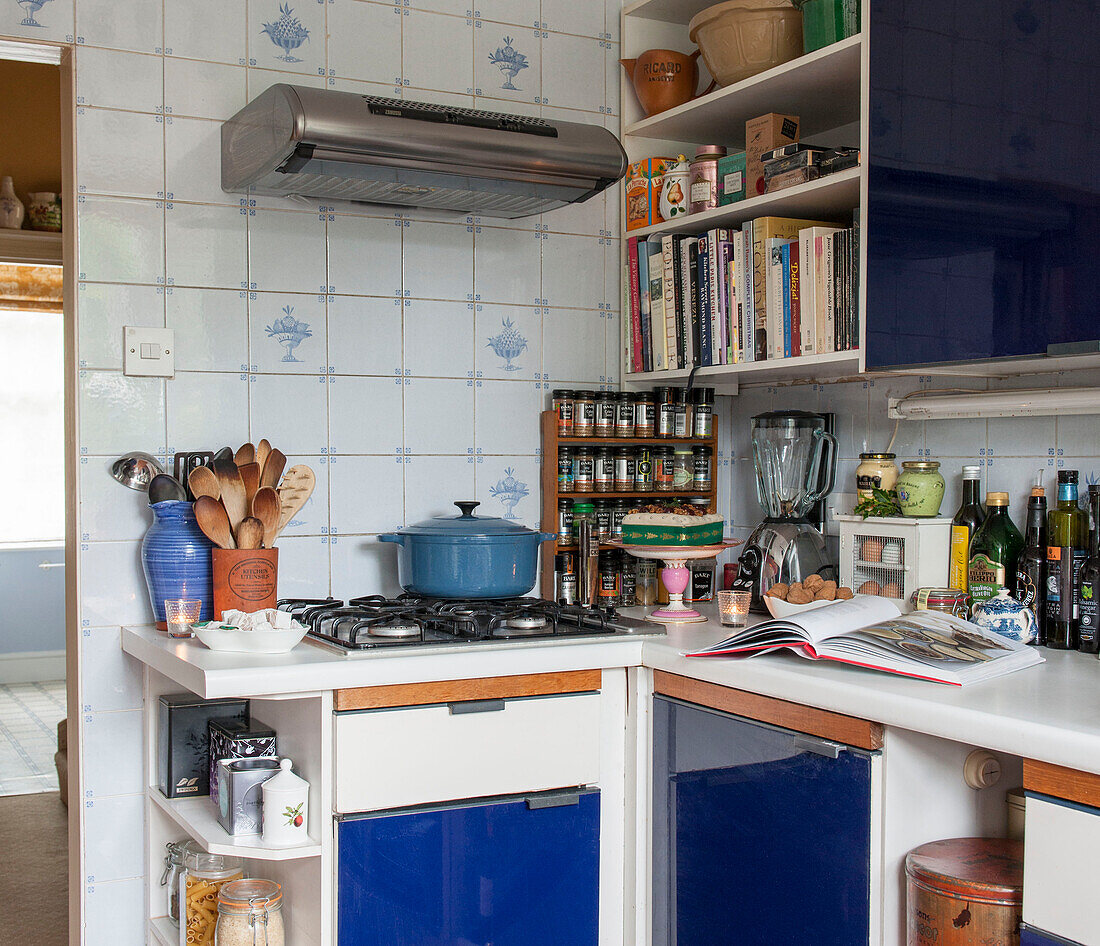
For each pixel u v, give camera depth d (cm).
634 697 202
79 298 215
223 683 165
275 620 189
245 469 207
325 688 172
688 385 252
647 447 261
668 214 251
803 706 166
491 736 187
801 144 213
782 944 169
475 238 252
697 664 185
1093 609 182
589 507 253
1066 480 187
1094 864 126
